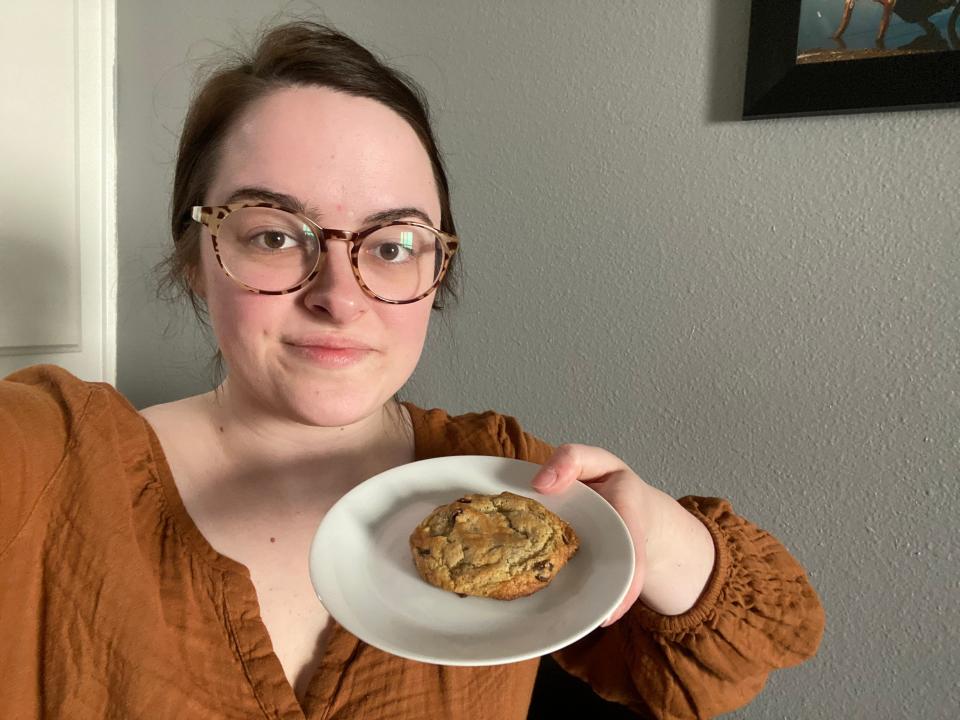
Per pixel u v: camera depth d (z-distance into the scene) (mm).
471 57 1165
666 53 1007
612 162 1072
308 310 590
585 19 1061
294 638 632
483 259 1203
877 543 947
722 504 809
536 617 490
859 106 856
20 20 1458
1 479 562
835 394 953
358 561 538
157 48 1551
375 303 613
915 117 855
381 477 628
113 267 1745
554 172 1121
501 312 1202
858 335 928
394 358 648
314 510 709
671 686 724
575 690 964
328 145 592
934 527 907
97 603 580
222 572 615
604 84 1061
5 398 627
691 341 1049
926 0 797
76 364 1696
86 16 1587
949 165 846
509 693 703
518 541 549
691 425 1065
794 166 938
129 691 559
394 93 657
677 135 1017
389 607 498
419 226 628
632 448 1120
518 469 661
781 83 900
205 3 1441
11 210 1499
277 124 595
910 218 877
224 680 574
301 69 613
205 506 675
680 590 698
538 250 1153
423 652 435
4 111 1456
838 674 995
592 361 1135
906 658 944
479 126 1174
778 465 1005
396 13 1225
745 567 733
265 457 719
